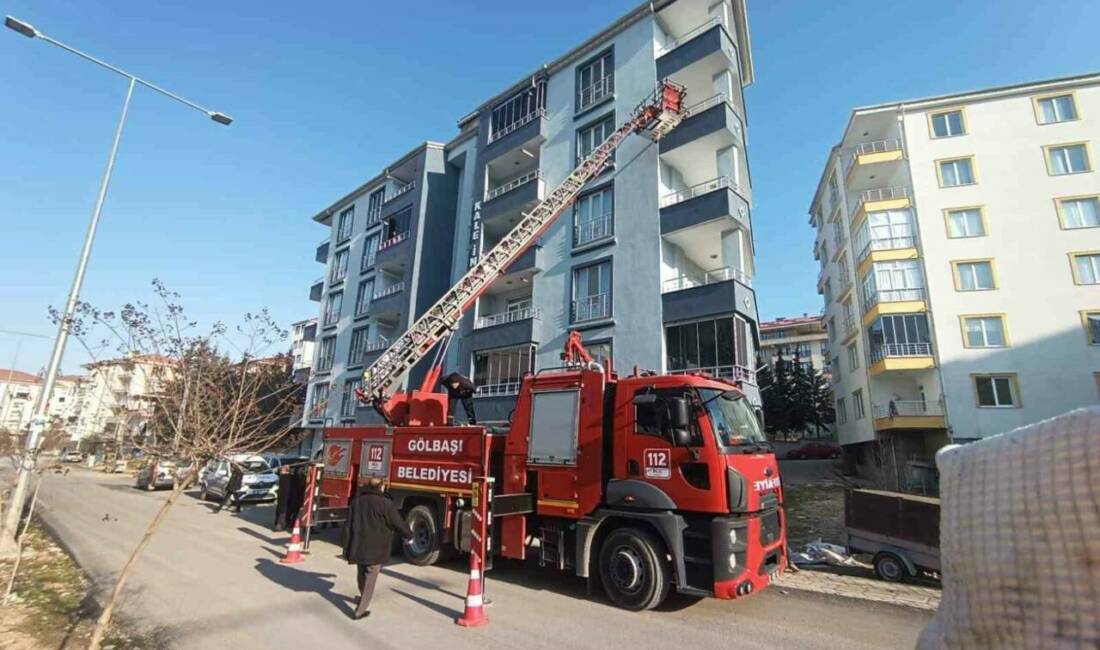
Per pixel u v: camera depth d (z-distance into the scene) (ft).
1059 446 3.35
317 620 20.51
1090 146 71.10
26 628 19.22
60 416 34.47
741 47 69.97
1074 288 67.82
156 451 19.19
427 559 29.35
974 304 71.51
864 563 28.81
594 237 61.26
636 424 23.54
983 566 3.73
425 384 39.29
